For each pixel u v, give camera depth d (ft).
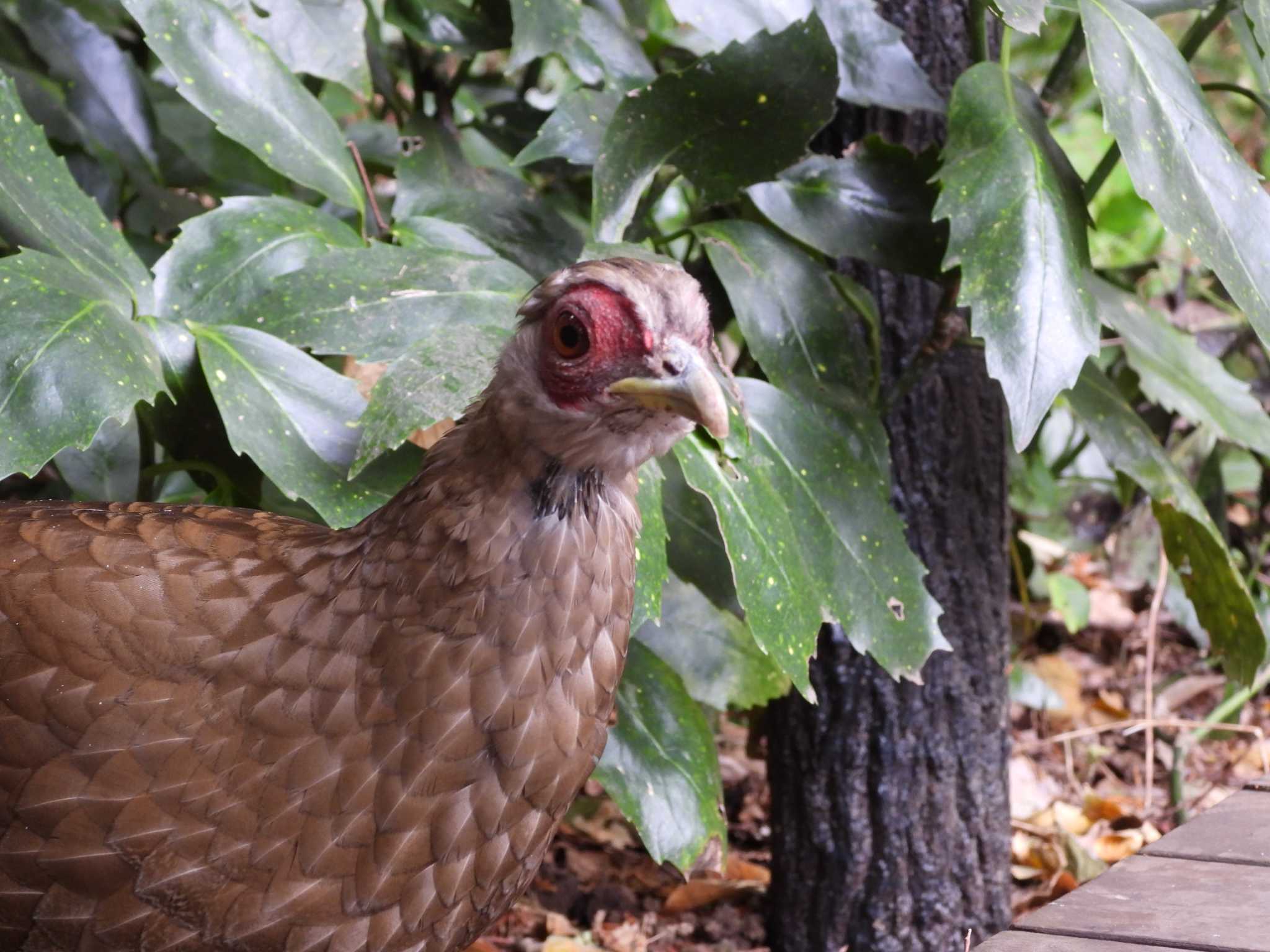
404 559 6.48
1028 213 8.73
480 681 6.39
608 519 6.56
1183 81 9.09
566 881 13.03
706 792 9.72
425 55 12.65
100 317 7.84
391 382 7.72
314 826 6.40
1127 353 10.46
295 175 9.48
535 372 6.22
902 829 11.81
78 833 6.38
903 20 11.34
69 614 6.53
